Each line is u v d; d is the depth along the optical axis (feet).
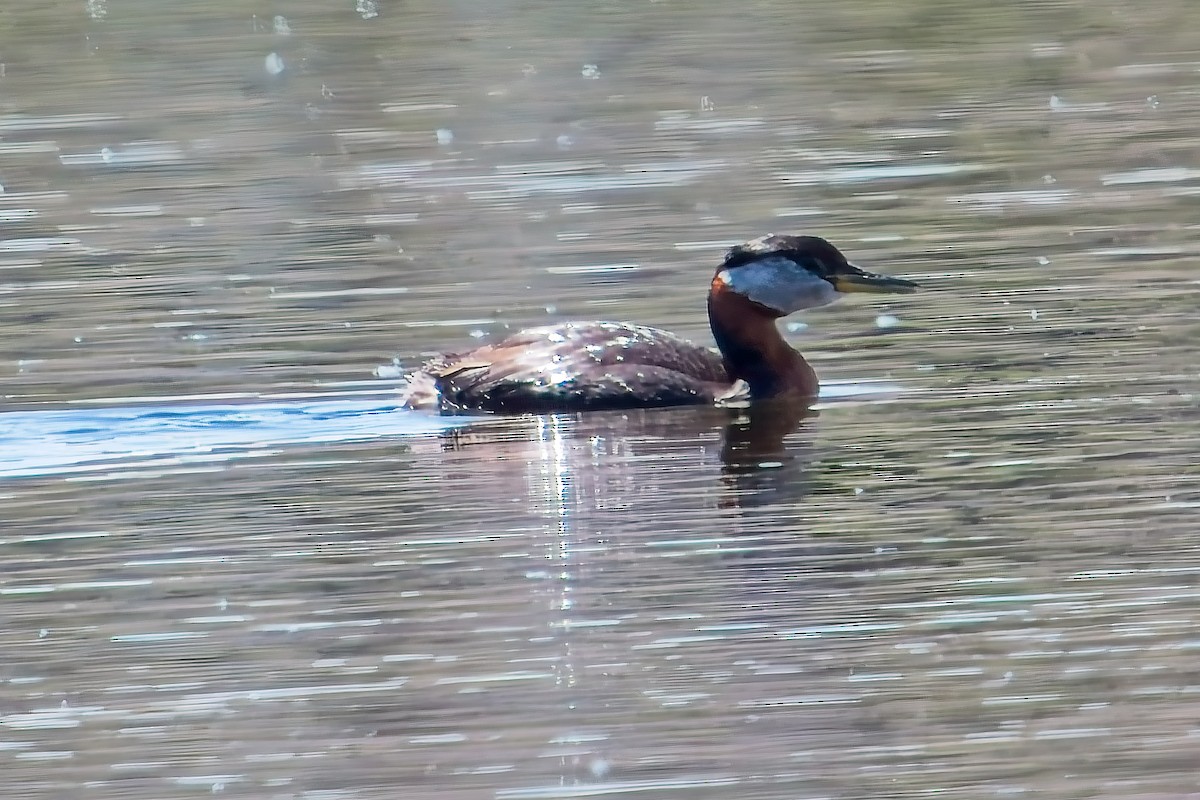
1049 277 65.98
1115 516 44.04
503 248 72.59
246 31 123.95
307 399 54.80
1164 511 44.21
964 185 81.30
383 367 57.82
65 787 33.73
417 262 70.74
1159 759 33.86
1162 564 41.47
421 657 38.09
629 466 48.47
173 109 102.32
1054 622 39.01
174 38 122.11
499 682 37.11
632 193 81.71
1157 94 99.81
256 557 42.86
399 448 50.21
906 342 59.11
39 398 54.80
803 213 77.05
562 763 34.14
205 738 35.22
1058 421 50.60
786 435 50.62
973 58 110.73
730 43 117.19
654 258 70.49
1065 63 108.78
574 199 80.89
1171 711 35.50
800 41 117.19
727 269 55.21
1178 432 49.32
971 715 35.53
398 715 36.01
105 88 107.76
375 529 44.24
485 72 110.73
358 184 85.10
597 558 42.24
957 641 38.40
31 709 36.32
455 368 54.29
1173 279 64.90
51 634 39.24
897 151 88.43
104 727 35.76
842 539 43.11
